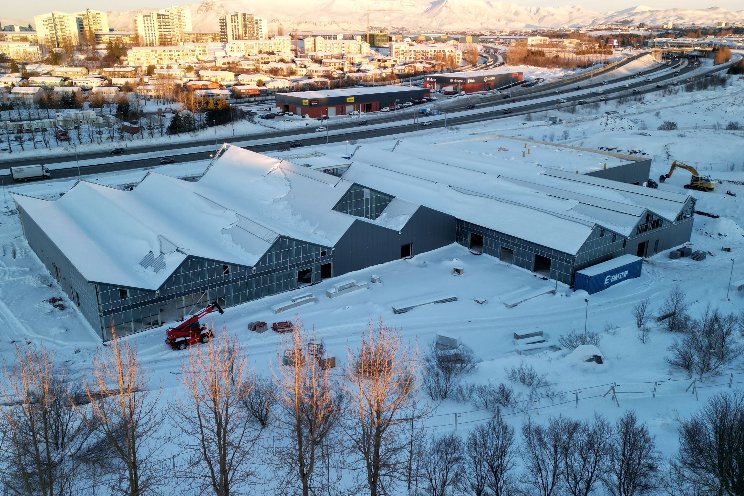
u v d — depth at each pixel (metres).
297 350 33.53
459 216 76.56
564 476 33.12
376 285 65.44
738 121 161.75
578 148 115.75
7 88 194.50
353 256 68.62
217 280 59.12
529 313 59.84
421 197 82.56
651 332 52.84
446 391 41.94
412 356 49.41
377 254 70.81
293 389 35.34
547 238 68.12
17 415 36.88
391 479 34.03
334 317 58.47
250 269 60.72
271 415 39.72
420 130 155.62
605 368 46.16
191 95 181.75
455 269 68.56
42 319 57.62
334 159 106.06
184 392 43.22
